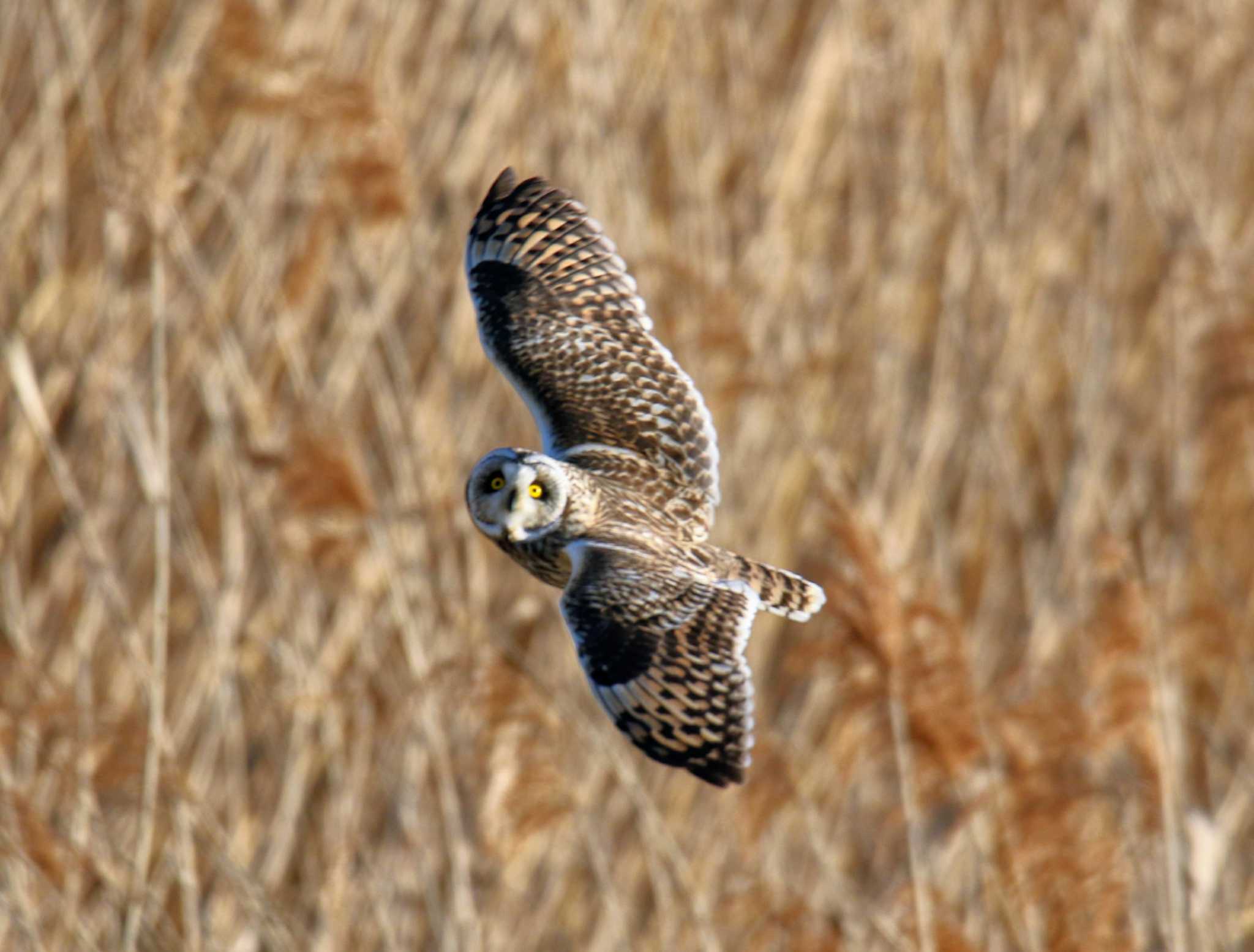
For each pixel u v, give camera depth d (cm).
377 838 1193
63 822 1041
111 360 1244
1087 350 1484
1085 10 1620
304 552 1122
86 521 1106
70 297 1357
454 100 1498
